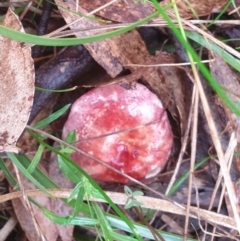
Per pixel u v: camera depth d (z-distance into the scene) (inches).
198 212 8.4
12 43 7.4
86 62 8.8
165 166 9.5
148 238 9.0
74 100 9.4
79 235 9.3
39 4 9.1
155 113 8.7
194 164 8.9
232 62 8.6
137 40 8.8
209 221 8.4
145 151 8.6
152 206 8.4
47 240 8.6
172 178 8.9
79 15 8.4
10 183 8.8
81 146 8.6
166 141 8.8
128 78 8.5
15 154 8.6
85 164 8.6
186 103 9.2
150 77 9.0
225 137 8.9
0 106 7.6
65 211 9.0
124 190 8.6
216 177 9.2
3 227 9.1
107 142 8.4
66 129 8.8
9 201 9.1
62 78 8.7
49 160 9.2
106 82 8.7
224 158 7.9
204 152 9.3
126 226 8.3
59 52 9.1
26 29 9.5
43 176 8.6
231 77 8.9
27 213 8.9
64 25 9.0
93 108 8.5
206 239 9.2
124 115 8.5
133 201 8.0
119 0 8.5
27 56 7.5
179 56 9.1
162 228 9.3
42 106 8.7
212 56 8.8
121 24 8.3
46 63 8.7
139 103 8.5
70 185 9.2
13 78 7.6
